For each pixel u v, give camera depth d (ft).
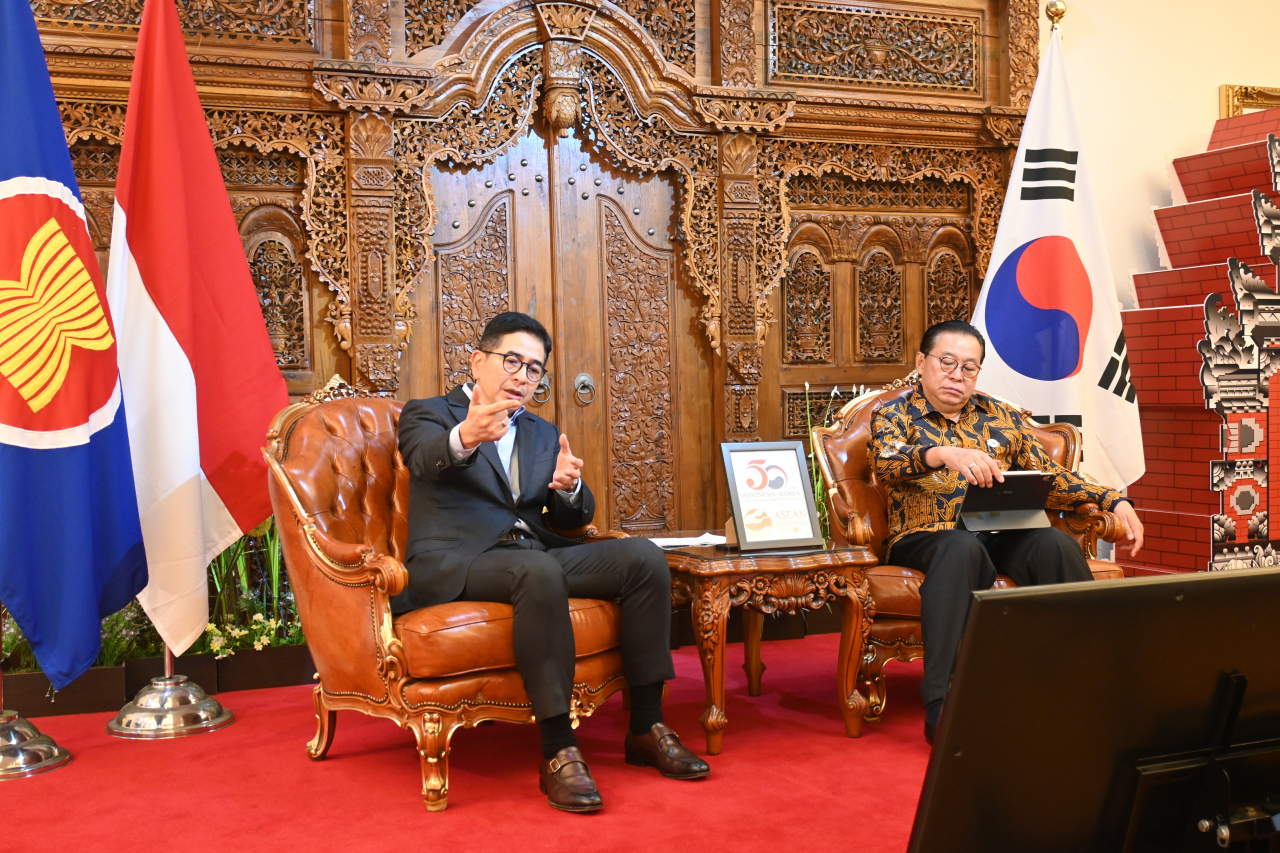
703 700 10.22
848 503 10.12
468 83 13.32
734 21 14.38
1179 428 14.78
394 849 6.53
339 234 12.92
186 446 9.76
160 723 9.32
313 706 10.36
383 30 12.92
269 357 10.47
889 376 15.66
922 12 15.42
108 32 11.89
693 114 14.29
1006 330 13.55
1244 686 3.02
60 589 8.71
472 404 8.46
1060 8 14.03
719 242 14.49
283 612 11.68
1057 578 8.70
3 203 8.68
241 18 12.56
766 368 15.03
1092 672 2.89
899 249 15.67
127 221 9.73
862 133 15.12
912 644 9.13
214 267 10.26
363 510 8.89
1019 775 2.91
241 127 12.55
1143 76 16.47
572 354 14.07
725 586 8.44
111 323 9.19
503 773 8.11
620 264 14.33
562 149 13.99
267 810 7.30
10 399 8.55
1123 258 16.34
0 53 8.85
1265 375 14.53
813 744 8.70
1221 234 14.87
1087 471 13.46
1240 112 16.88
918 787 7.57
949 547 8.62
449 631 7.34
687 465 14.69
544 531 8.92
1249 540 14.44
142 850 6.59
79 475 8.77
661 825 6.88
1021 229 13.65
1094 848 3.07
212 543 10.18
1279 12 17.21
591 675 7.91
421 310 13.48
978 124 15.55
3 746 8.27
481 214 13.74
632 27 13.91
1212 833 3.03
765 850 6.42
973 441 9.81
